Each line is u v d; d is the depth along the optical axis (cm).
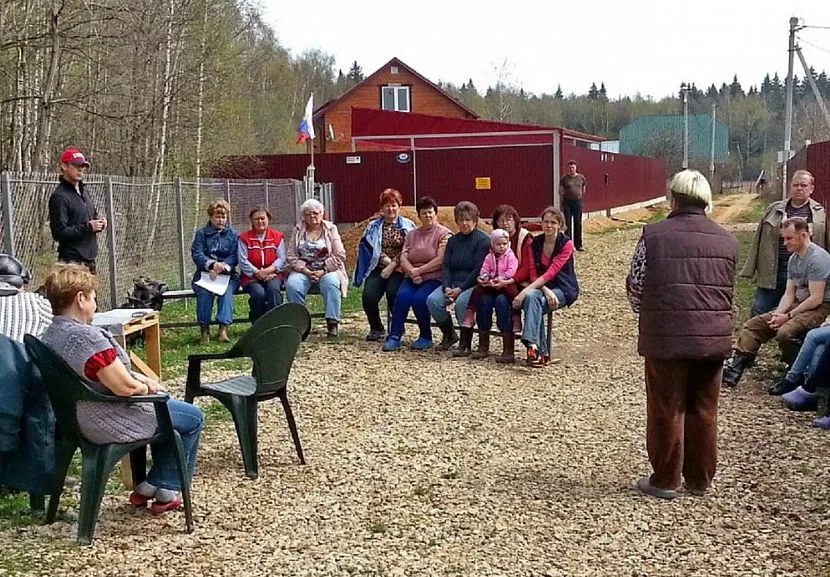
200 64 2267
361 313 1192
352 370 861
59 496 473
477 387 799
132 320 598
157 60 2252
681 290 498
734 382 773
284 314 556
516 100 7019
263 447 623
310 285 1015
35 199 983
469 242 927
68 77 2064
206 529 474
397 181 2484
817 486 529
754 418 678
